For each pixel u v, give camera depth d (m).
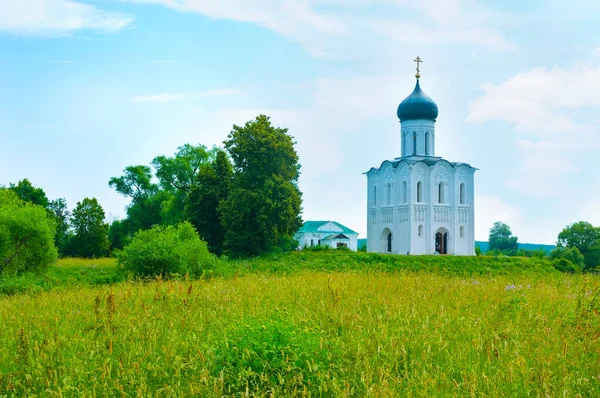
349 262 68.50
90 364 13.74
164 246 45.50
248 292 25.12
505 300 21.48
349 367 13.24
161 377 13.10
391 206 99.44
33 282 44.59
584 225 123.50
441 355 14.09
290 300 22.81
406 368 13.01
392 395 11.41
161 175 107.31
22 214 50.78
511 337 15.66
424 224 96.00
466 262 70.62
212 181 83.38
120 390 12.12
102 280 48.28
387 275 38.03
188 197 85.50
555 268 71.44
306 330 14.24
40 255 51.25
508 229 167.62
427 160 97.12
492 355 13.84
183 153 109.88
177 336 16.25
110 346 14.31
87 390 12.28
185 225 53.03
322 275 36.25
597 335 15.47
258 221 72.69
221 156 85.00
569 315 17.72
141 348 14.67
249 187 74.75
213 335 15.96
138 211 113.50
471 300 22.05
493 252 104.06
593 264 116.88
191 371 13.26
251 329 14.16
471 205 99.50
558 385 12.23
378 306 20.53
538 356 13.73
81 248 100.50
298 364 13.02
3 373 13.77
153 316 19.38
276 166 76.25
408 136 100.19
